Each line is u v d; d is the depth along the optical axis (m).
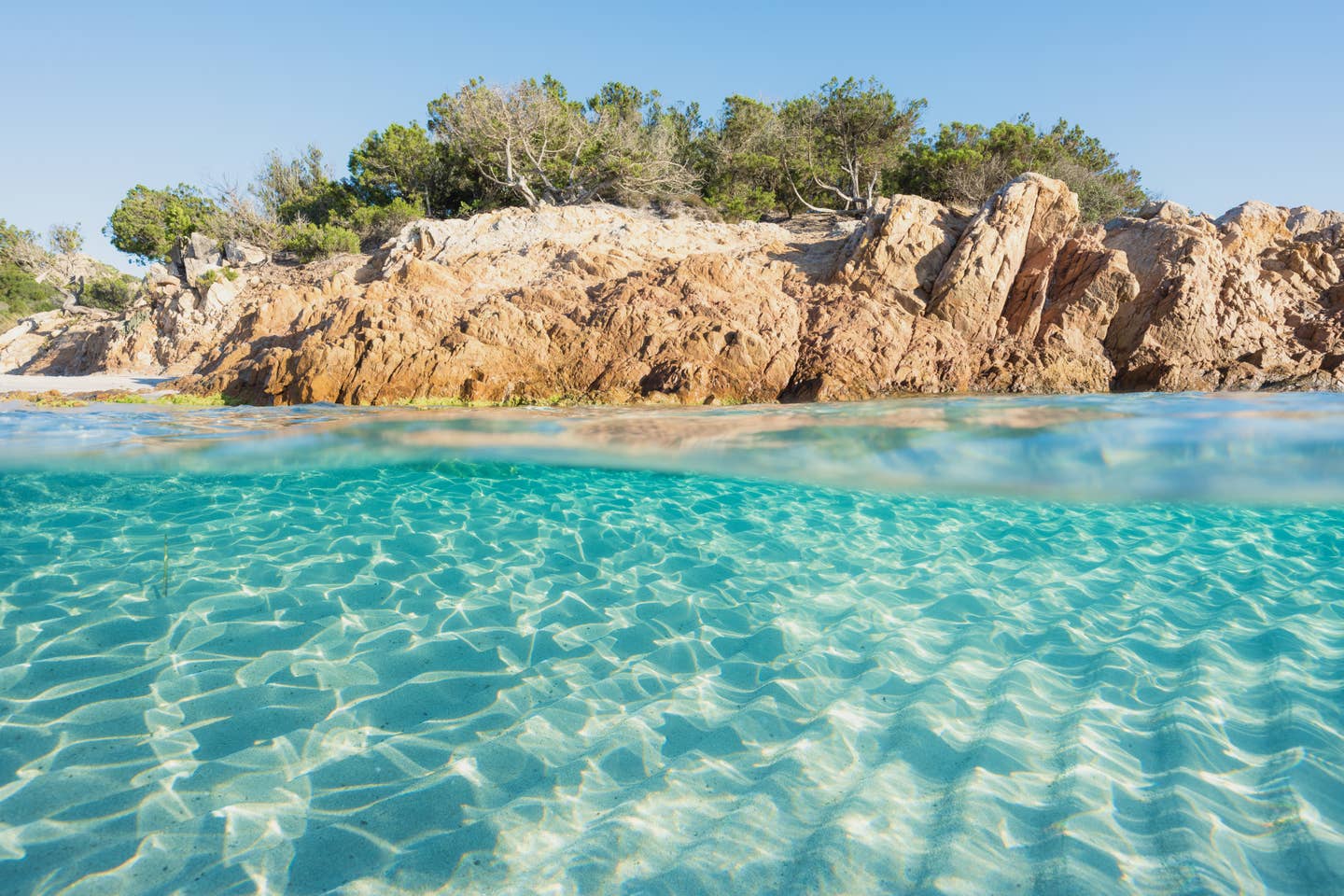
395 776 3.13
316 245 27.33
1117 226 17.33
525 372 14.41
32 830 2.74
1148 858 2.54
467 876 2.49
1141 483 8.66
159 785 3.04
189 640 4.64
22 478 9.28
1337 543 7.30
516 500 9.05
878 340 15.19
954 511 8.79
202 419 11.31
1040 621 5.09
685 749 3.35
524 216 23.77
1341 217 18.83
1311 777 3.01
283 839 2.69
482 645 4.64
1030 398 13.19
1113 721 3.58
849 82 31.88
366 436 10.23
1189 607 5.37
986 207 17.38
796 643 4.69
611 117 31.73
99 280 36.38
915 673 4.21
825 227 28.84
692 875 2.49
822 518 8.36
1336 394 12.76
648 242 21.86
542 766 3.21
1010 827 2.74
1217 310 15.11
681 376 13.93
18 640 4.59
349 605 5.35
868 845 2.64
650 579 6.07
